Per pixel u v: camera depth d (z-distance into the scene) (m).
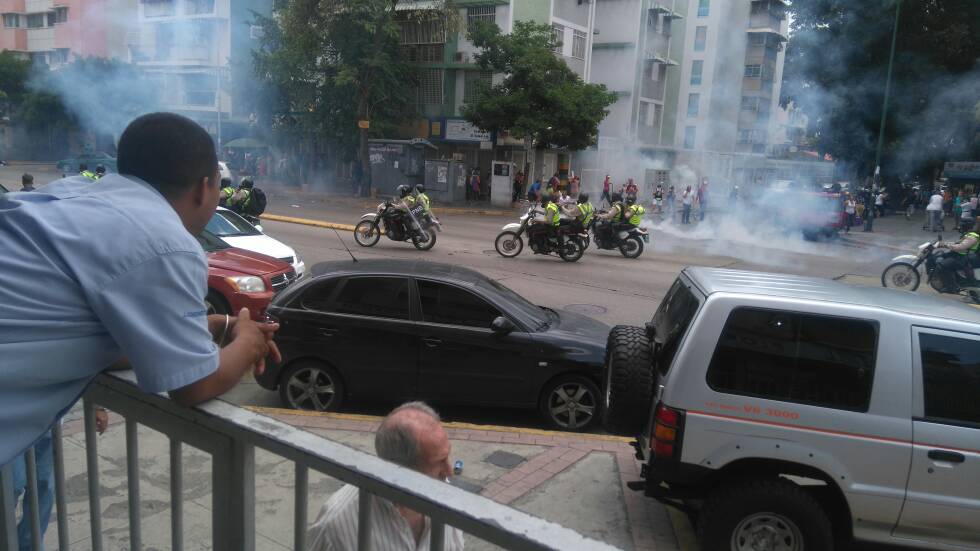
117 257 1.40
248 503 1.58
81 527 3.44
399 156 32.38
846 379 3.98
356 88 31.53
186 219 1.67
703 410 4.03
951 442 3.87
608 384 4.49
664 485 4.55
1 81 40.19
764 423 3.98
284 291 6.74
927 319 4.01
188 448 2.96
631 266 16.17
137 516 1.84
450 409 7.06
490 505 1.26
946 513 3.87
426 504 1.29
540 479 5.17
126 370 1.78
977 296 13.42
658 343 4.61
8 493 1.91
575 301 12.21
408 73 33.56
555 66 29.64
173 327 1.45
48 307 1.38
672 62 43.62
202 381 1.50
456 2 32.78
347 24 30.62
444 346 6.47
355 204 29.94
